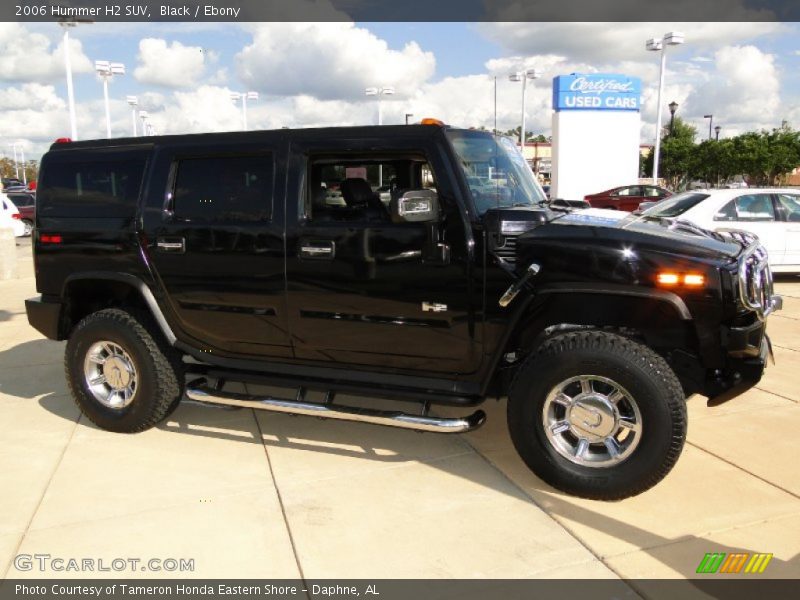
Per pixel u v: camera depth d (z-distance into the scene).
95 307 5.07
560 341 3.60
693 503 3.63
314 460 4.32
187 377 5.97
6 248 12.67
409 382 4.05
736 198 10.59
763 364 3.53
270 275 4.19
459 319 3.82
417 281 3.86
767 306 3.88
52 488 3.96
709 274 3.37
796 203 10.63
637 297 3.52
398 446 4.52
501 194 4.09
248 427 4.91
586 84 29.53
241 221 4.25
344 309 4.06
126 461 4.33
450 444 4.54
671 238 3.55
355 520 3.54
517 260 3.67
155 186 4.48
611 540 3.29
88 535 3.43
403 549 3.25
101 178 4.67
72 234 4.72
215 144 4.32
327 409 4.11
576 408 3.62
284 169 4.13
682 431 3.41
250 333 4.37
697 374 3.69
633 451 3.51
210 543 3.34
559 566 3.08
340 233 3.97
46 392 5.81
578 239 3.55
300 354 4.32
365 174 4.42
